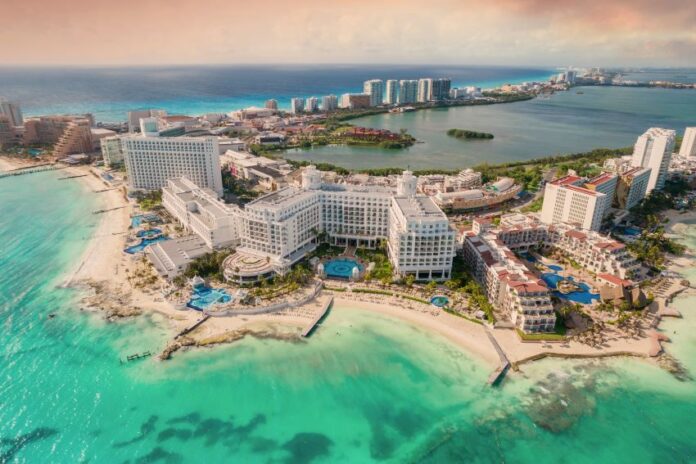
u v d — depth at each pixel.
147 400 176.88
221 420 168.62
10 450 155.62
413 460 153.38
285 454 155.38
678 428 164.88
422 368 193.12
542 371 190.38
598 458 154.12
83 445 157.88
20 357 198.25
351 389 182.62
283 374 189.88
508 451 156.50
